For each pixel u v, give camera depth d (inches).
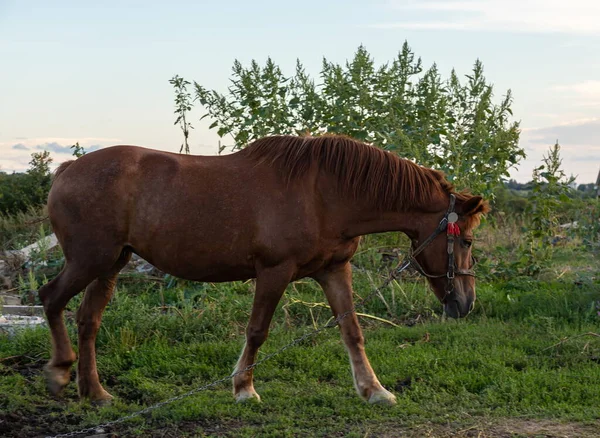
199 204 200.7
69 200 204.2
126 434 185.3
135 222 204.4
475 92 374.6
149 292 339.3
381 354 254.2
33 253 368.8
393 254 385.7
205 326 286.7
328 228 202.8
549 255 389.7
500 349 256.1
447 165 357.7
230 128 369.4
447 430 183.2
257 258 201.8
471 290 211.2
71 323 282.2
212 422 193.2
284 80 362.3
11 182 560.1
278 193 200.1
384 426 186.4
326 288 213.6
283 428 186.7
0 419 191.3
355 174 202.7
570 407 197.3
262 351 257.0
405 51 377.7
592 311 302.7
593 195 486.3
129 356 250.8
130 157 207.9
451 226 203.9
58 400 212.8
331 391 215.2
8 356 250.8
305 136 210.8
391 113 362.3
